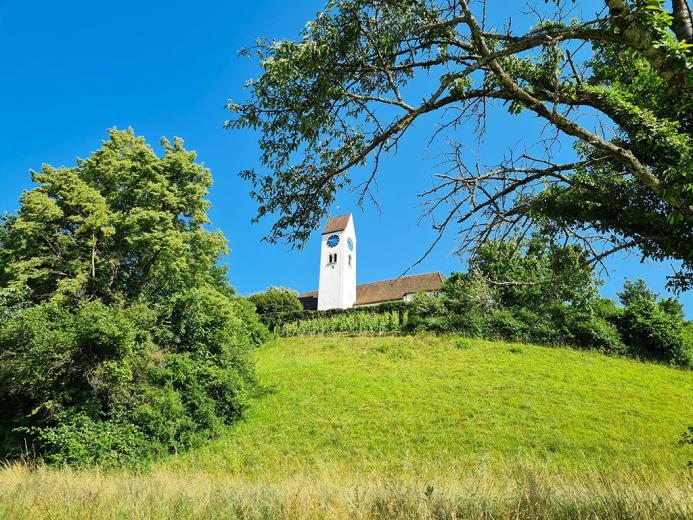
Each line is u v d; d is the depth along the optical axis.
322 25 4.80
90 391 16.27
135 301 19.80
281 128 5.09
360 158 5.04
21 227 20.34
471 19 4.22
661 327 28.97
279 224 5.90
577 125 4.29
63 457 14.09
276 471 13.22
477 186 4.81
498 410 18.70
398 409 19.39
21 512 5.45
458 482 6.36
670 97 6.16
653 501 4.63
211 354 19.84
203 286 24.02
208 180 24.86
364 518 4.61
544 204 6.21
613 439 15.72
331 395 21.55
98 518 5.20
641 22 3.62
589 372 23.88
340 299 59.94
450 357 27.09
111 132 23.38
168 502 6.02
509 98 4.82
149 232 21.27
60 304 18.22
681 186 4.02
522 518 4.28
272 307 55.44
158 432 16.14
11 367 15.70
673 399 20.17
